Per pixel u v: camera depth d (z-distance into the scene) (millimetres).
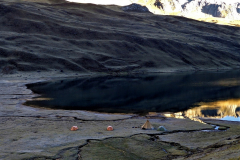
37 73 133500
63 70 144500
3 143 29625
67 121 42969
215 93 79250
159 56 198500
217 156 22281
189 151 28141
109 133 34656
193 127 39031
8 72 129500
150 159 26125
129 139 31906
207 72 169000
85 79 124062
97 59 171250
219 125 41250
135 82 110688
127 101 67500
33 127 37781
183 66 192125
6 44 159375
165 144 30484
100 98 72188
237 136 33312
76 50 176250
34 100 66938
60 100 68000
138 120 44594
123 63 176000
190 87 92562
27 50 155750
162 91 84500
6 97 69688
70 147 28578
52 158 25609
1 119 43500
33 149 27719
